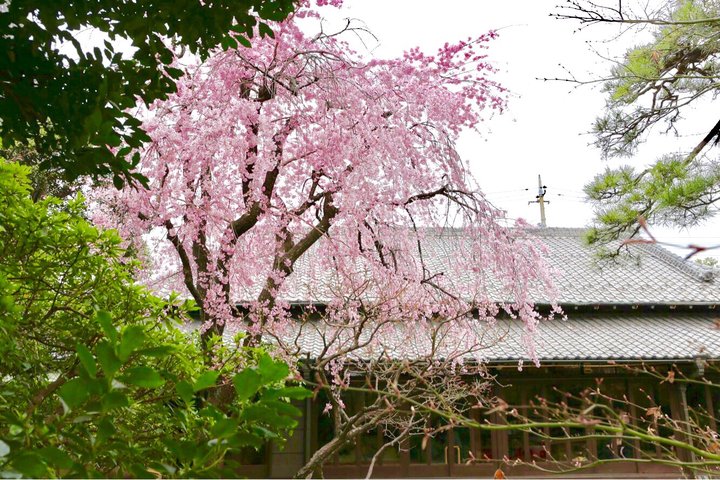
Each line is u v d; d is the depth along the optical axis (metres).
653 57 5.84
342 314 6.70
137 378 1.02
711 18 5.20
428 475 11.52
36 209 2.65
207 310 5.97
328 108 6.53
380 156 6.32
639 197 5.73
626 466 11.80
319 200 6.95
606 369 12.18
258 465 11.13
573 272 15.84
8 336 2.03
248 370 1.05
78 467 1.00
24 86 2.20
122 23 2.29
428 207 7.20
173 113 6.31
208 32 2.45
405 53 6.92
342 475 11.31
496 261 7.32
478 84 7.27
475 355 7.49
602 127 6.46
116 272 2.89
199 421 1.62
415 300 6.85
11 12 2.14
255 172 6.02
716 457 1.79
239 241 6.42
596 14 5.13
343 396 11.61
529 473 11.69
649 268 15.99
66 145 2.29
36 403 1.70
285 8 2.46
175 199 5.98
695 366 11.73
